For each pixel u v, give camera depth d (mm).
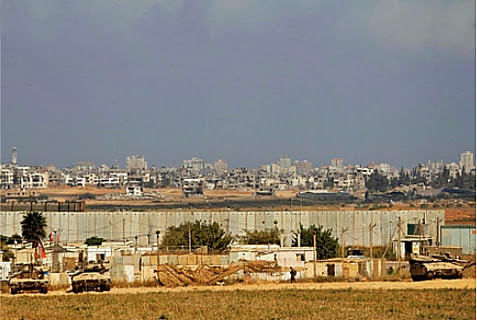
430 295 192000
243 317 161000
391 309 171625
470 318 160875
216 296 192750
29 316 165875
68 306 179000
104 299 190250
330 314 164750
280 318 160125
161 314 165125
